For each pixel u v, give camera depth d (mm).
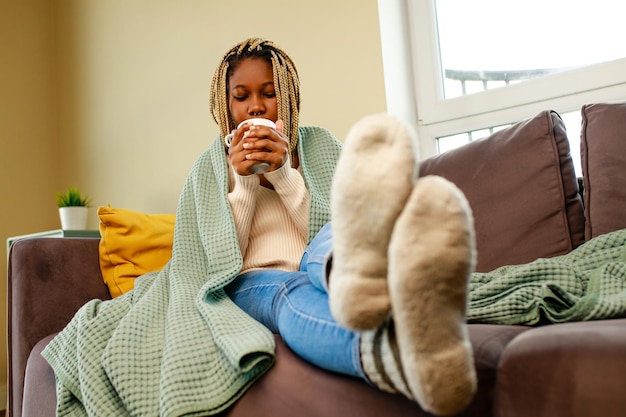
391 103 1806
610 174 1024
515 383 468
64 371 943
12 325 1342
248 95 1203
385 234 485
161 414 746
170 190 2424
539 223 1076
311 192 1113
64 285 1398
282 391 703
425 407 467
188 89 2391
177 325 864
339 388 630
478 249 1126
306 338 669
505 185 1130
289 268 1080
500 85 1835
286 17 2049
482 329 661
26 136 2916
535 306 743
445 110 1888
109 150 2742
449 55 1938
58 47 3096
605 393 408
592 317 691
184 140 2389
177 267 1074
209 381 777
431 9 1941
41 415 1117
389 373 520
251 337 755
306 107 1962
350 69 1859
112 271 1477
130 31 2680
